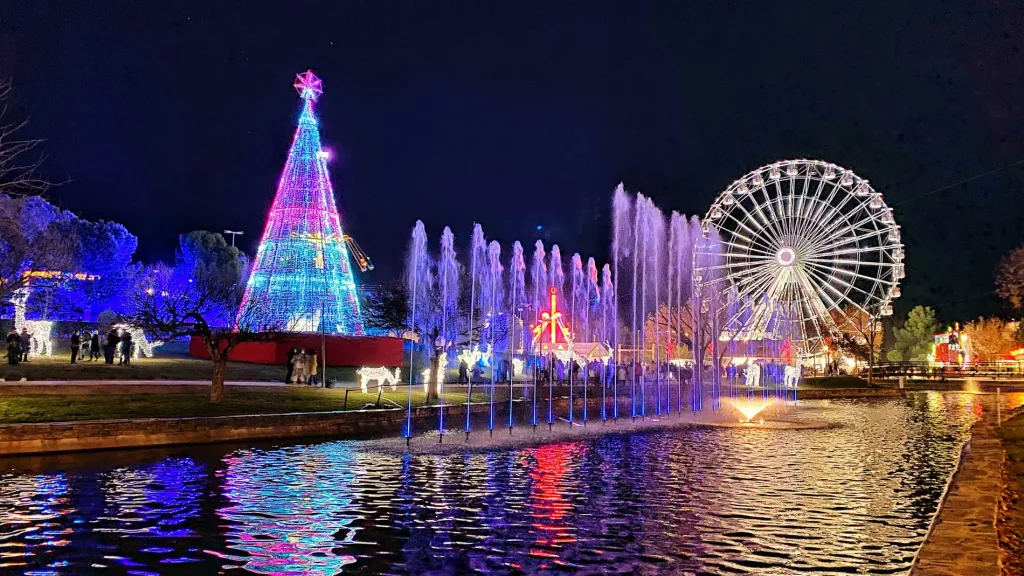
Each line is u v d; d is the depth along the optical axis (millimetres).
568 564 11250
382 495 16234
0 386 27594
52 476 17938
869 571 10977
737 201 64938
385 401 33375
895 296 62719
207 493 16172
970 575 7582
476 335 59438
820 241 63875
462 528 13367
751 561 11430
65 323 60562
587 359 54719
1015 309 94312
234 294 50656
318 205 46375
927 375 75062
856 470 20234
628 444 26125
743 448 25125
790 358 64625
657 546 12234
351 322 47438
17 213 38938
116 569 10961
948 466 21094
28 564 11156
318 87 47250
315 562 11328
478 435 28078
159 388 31125
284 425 26016
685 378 62312
